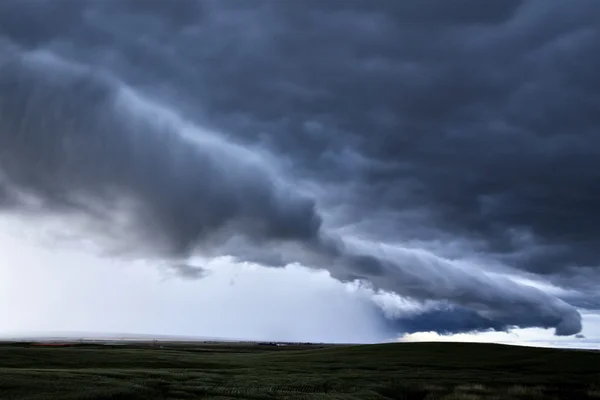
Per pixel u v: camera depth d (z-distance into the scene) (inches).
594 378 2578.7
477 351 3713.1
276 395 1701.5
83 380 1646.2
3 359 2298.2
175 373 2146.9
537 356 3430.1
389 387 2148.1
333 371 2731.3
